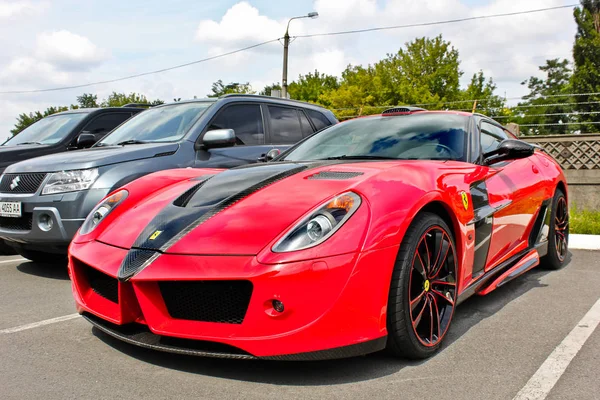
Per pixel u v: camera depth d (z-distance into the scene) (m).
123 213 2.74
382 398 1.92
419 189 2.33
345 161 2.90
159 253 2.16
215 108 4.98
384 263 2.05
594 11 30.61
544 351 2.40
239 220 2.19
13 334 2.68
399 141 3.21
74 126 6.34
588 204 10.30
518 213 3.43
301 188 2.35
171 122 4.96
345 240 1.99
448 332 2.67
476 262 2.90
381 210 2.12
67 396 1.96
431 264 2.40
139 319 2.25
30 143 6.25
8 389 2.03
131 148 4.30
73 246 2.63
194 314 2.12
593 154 10.45
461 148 3.09
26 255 4.52
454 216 2.53
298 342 1.92
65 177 3.89
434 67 36.69
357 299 1.98
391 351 2.24
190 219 2.31
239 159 4.89
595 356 2.34
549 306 3.17
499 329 2.73
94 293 2.52
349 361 2.27
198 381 2.07
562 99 37.41
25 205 3.95
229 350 2.04
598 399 1.90
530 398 1.92
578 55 29.22
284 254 1.95
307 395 1.94
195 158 4.55
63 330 2.74
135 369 2.20
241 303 2.04
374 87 35.72
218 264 2.00
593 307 3.14
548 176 4.00
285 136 5.50
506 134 3.99
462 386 2.02
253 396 1.94
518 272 3.43
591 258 4.74
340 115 34.47
